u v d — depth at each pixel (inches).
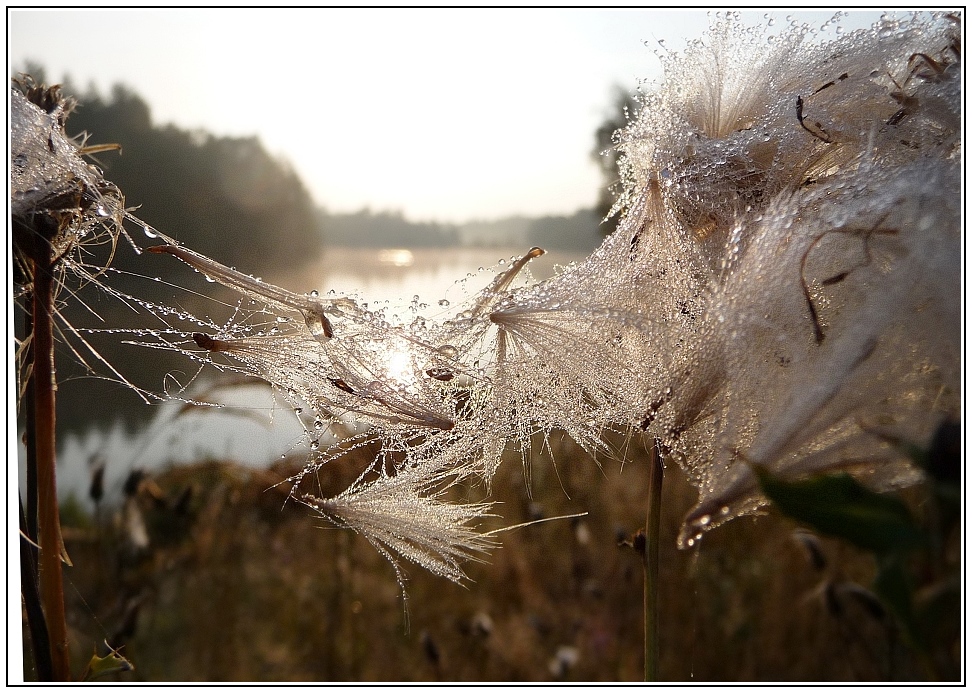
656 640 2.8
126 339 3.7
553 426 3.3
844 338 2.4
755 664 7.2
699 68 3.2
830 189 2.7
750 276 2.7
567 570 8.4
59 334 3.4
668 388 2.7
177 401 4.4
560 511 8.0
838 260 2.6
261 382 3.8
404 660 8.2
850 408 2.3
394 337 3.3
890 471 2.2
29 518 3.2
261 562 8.7
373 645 8.3
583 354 3.0
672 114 3.2
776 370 2.5
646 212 3.1
